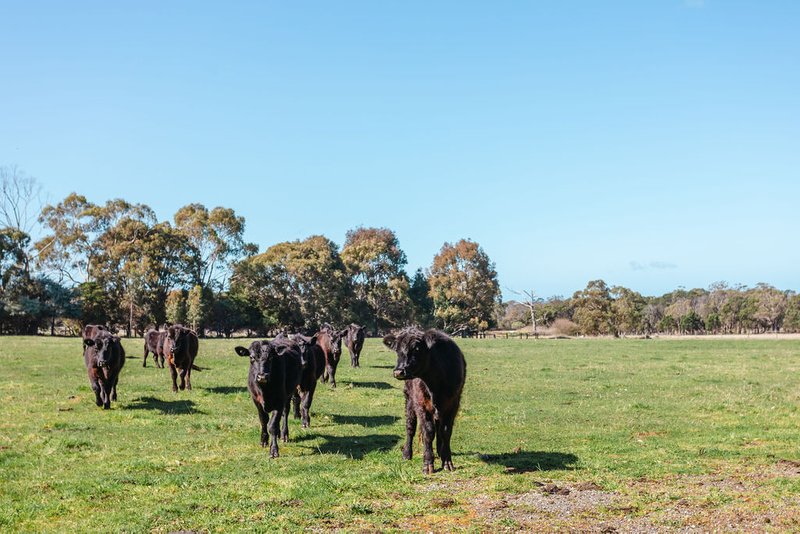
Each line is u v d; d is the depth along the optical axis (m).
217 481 9.98
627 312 80.12
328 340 21.39
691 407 17.73
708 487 9.48
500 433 14.07
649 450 12.07
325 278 76.94
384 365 28.81
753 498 8.90
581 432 14.13
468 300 87.50
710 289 111.88
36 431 13.79
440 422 10.54
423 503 8.77
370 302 83.31
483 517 8.24
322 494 9.16
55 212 77.75
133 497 9.16
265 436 12.64
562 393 20.77
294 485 9.61
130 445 12.61
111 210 77.00
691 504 8.65
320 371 15.50
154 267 74.00
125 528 7.86
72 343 42.66
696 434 13.86
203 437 13.38
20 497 9.13
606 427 14.79
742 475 10.14
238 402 17.89
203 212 81.81
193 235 80.31
